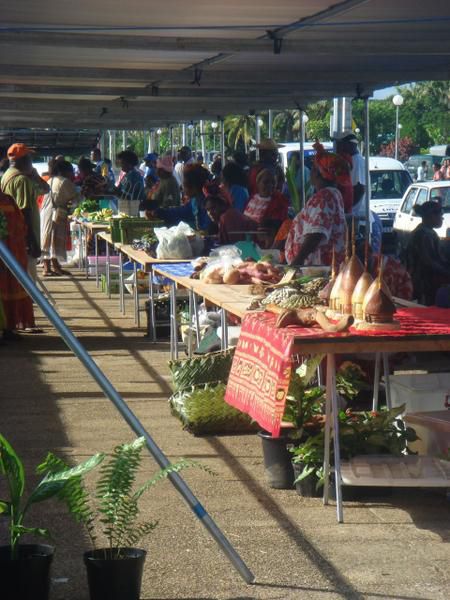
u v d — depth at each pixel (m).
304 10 7.77
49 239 15.95
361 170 14.10
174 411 6.76
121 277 11.94
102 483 3.98
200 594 3.96
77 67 11.79
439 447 5.21
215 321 8.39
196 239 9.12
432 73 12.23
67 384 8.03
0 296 9.20
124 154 14.41
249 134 62.53
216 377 6.68
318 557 4.34
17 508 3.84
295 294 5.29
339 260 7.49
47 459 3.95
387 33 8.91
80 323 11.30
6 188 10.20
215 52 9.15
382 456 5.17
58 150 24.97
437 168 31.44
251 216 9.83
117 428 6.57
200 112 18.47
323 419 5.38
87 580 4.05
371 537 4.59
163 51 9.83
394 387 5.65
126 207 13.82
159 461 4.11
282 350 4.55
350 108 16.52
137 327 10.98
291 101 15.37
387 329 4.64
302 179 13.18
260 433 5.38
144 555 3.84
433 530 4.68
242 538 4.57
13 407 7.22
